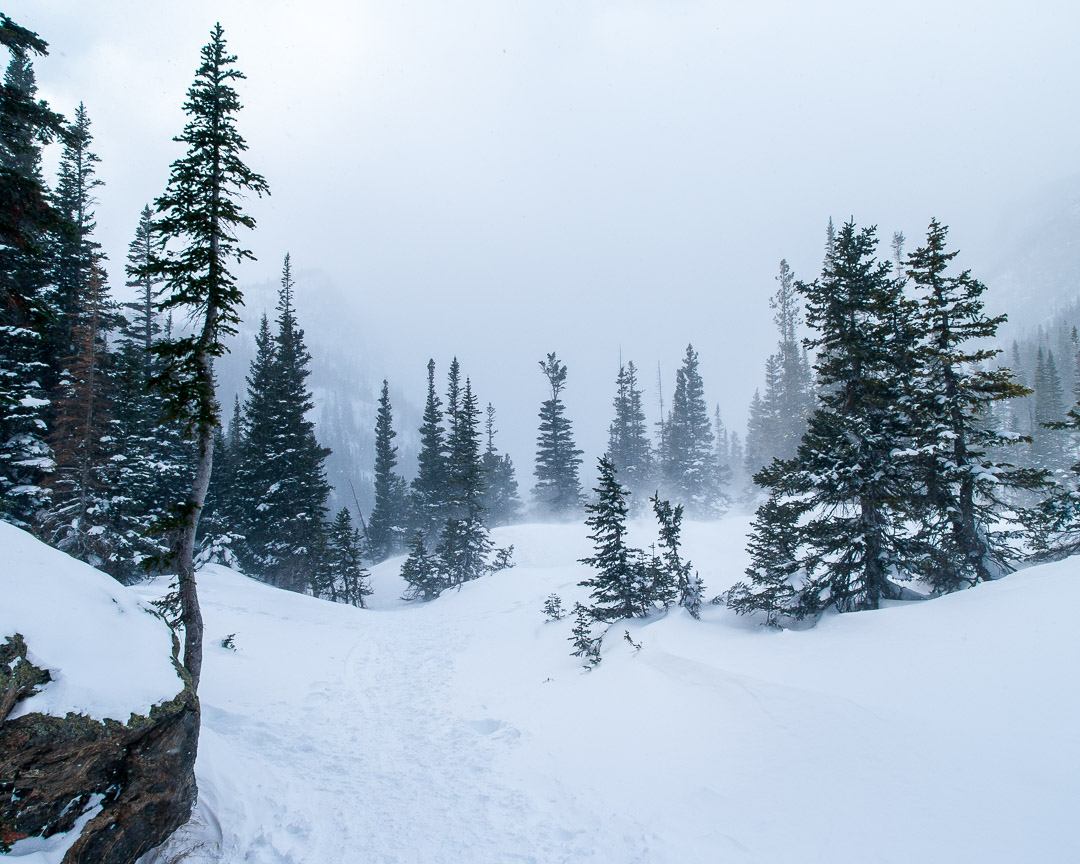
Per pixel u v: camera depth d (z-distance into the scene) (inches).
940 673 355.3
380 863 268.1
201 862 260.1
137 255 1364.4
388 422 2556.6
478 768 390.0
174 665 287.4
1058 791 225.5
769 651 478.6
